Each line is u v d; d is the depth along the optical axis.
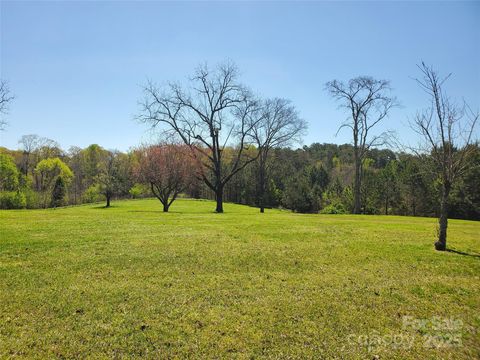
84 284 7.81
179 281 8.25
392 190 55.44
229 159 59.78
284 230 16.53
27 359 4.79
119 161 53.44
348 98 37.62
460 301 7.57
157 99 33.94
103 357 4.91
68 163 84.50
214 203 58.59
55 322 5.91
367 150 38.06
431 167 13.59
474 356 5.30
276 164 62.41
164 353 5.06
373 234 16.02
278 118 38.06
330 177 80.06
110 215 24.55
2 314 6.16
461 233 17.59
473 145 12.39
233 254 10.94
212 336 5.59
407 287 8.37
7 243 11.38
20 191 57.94
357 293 7.82
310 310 6.75
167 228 16.50
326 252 11.69
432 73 14.60
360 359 5.08
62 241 12.12
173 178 34.91
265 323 6.11
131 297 7.13
